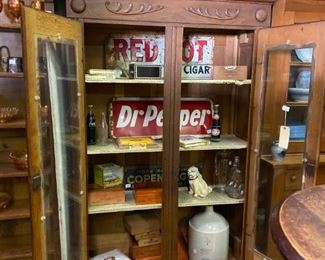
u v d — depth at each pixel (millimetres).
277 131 2121
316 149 1784
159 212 2463
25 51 1393
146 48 2262
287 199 1094
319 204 1044
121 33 2215
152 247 2287
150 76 2039
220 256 2307
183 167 2498
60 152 1806
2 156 2045
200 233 2252
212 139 2359
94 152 2027
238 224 2436
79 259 2008
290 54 2006
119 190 2164
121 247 2494
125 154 2379
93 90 2252
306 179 1854
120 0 1850
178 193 2246
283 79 2055
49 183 1687
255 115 2115
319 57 1716
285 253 805
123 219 2453
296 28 1809
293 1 1980
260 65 2037
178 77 1999
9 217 1872
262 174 2166
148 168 2420
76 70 1785
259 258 2199
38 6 1777
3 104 2055
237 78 2158
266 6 2031
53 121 1699
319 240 837
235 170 2414
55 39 1582
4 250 2000
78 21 1768
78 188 1922
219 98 2473
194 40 2332
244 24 2029
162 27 2066
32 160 1495
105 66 2223
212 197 2330
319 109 1749
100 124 2289
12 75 1757
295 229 888
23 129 2084
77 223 1961
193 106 2410
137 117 2316
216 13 1978
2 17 1865
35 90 1474
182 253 2373
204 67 2195
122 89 2293
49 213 1699
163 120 2035
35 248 1570
